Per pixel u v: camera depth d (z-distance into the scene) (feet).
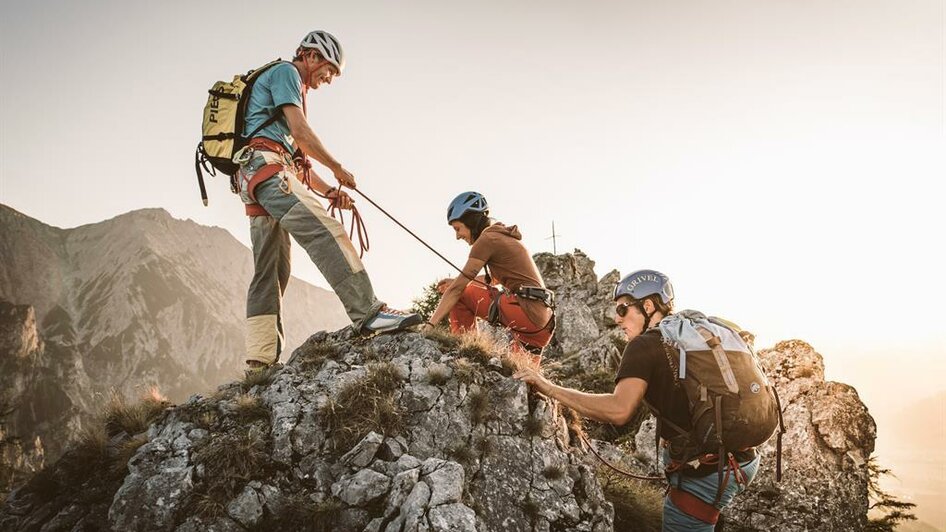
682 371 13.06
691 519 13.50
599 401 14.17
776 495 30.81
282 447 17.06
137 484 16.01
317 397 18.33
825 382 33.68
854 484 30.78
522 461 18.20
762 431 13.07
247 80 20.39
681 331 13.57
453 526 14.58
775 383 34.76
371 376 18.40
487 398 18.75
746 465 13.52
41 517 16.60
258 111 20.16
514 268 22.54
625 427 42.29
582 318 78.38
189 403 18.65
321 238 20.18
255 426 17.57
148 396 20.38
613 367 64.95
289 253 22.15
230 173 20.72
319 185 22.58
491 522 16.58
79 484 17.21
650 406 13.89
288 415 17.71
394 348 20.51
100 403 19.54
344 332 21.80
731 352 13.34
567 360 68.13
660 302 15.21
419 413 18.16
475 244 22.43
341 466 16.93
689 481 13.52
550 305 22.59
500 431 18.56
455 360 19.69
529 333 22.84
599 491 19.04
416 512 14.76
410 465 16.61
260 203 20.48
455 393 18.72
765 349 37.24
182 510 15.66
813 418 32.40
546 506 17.58
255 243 21.34
